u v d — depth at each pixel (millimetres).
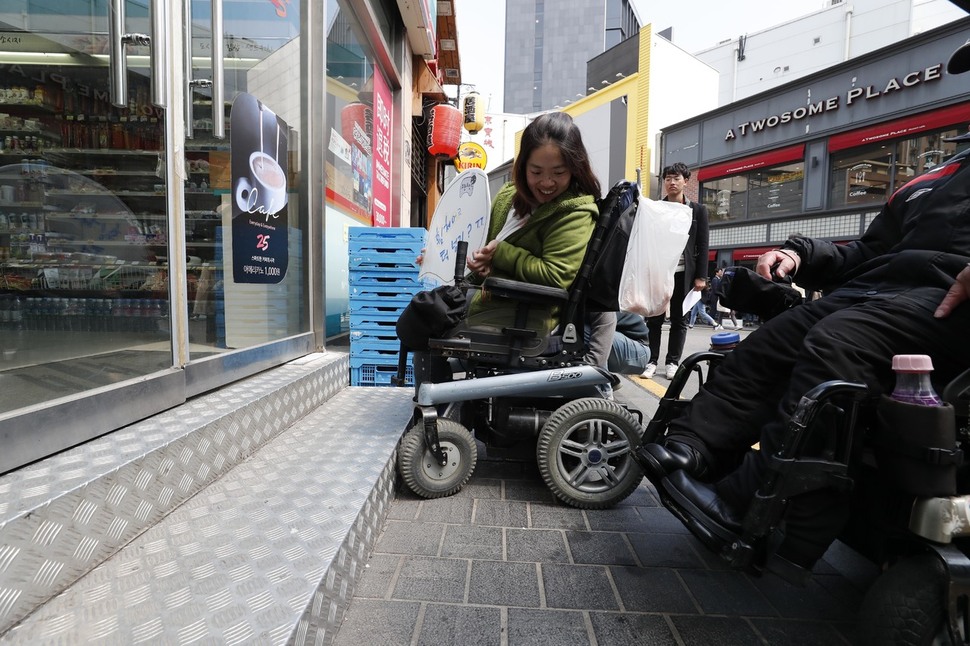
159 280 2088
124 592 1242
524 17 98750
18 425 1398
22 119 2031
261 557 1422
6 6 1978
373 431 2582
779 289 1912
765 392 1731
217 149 2619
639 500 2500
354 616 1559
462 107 11258
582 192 2381
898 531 1338
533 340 2400
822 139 17297
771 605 1676
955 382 1260
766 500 1327
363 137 5508
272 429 2424
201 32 2531
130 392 1849
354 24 5129
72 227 2031
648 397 4539
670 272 2328
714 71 28016
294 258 3469
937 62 14406
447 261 2805
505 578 1791
